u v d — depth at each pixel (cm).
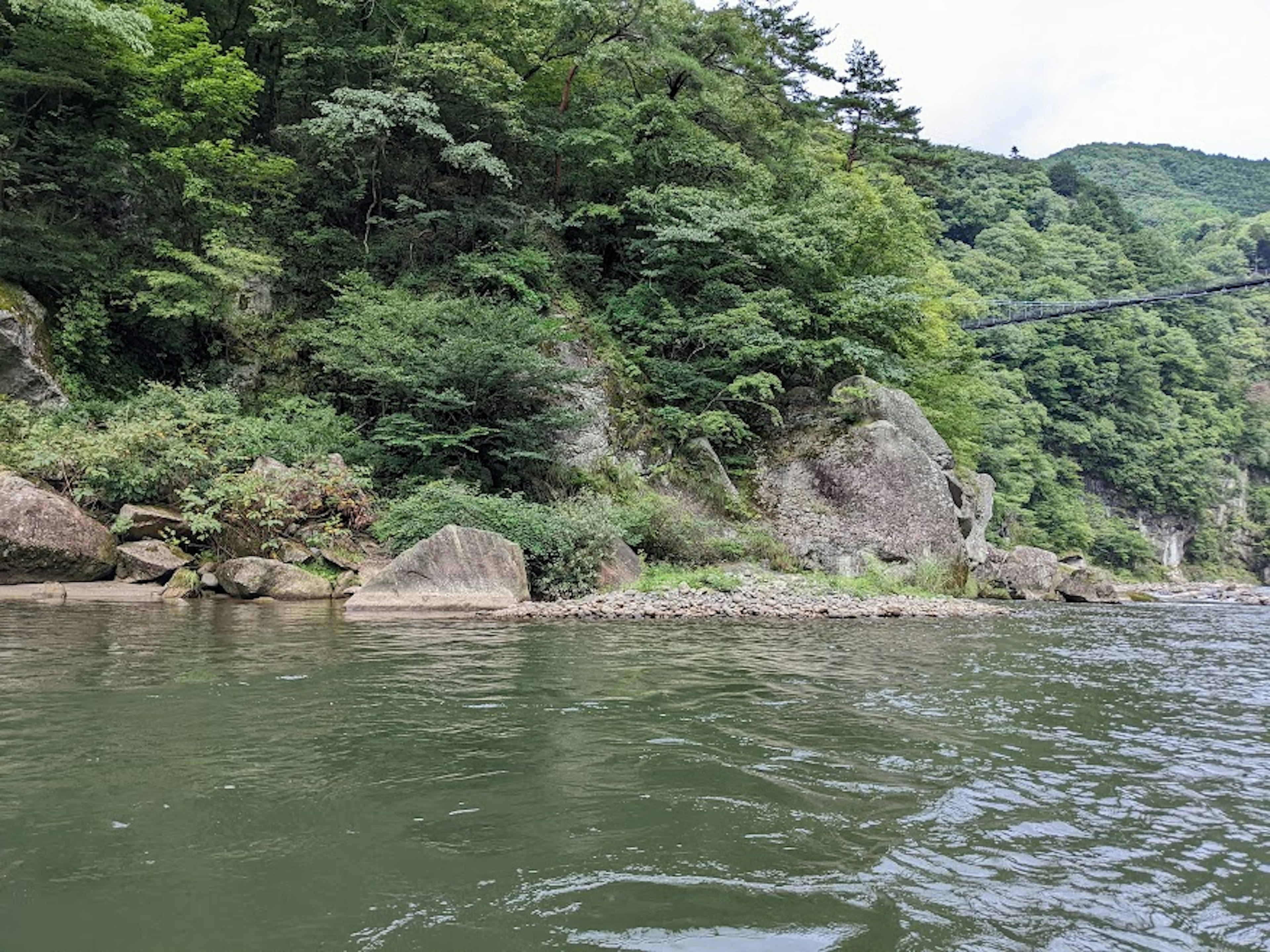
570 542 1370
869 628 1180
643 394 1944
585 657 790
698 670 740
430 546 1191
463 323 1666
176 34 1677
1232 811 397
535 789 385
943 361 2875
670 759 444
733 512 1816
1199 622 1538
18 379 1395
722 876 295
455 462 1627
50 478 1243
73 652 701
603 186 2208
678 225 1994
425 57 1839
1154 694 710
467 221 1891
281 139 1969
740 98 2428
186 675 615
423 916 256
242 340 1738
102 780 374
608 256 2245
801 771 432
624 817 352
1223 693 729
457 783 389
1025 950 252
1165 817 384
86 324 1500
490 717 525
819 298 2155
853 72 3200
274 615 1012
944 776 434
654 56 2052
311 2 1973
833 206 2217
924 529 1798
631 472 1775
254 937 239
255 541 1299
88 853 295
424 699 566
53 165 1630
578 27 2073
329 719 500
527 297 1806
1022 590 2236
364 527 1414
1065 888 301
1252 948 261
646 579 1459
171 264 1686
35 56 1520
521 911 262
